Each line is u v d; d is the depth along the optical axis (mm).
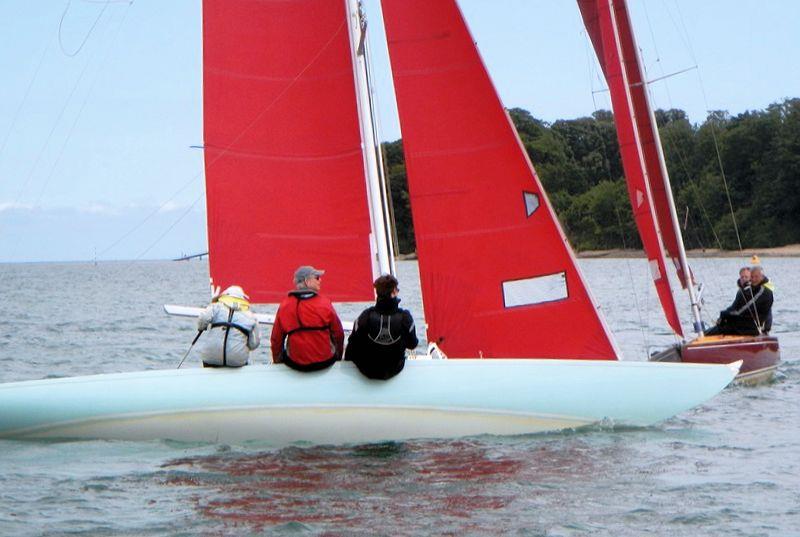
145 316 55938
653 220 26984
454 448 16297
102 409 16453
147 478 14492
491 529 12383
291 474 14742
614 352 20328
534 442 16766
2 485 14086
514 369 17266
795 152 141500
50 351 34688
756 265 27172
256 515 12836
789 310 52844
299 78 20312
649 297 69938
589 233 137750
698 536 12203
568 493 13875
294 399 16484
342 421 16578
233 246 20453
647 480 14547
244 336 16656
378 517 12789
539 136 156000
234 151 20453
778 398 22656
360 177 20156
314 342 16484
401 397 16734
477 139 20547
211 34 20500
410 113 20656
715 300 64562
